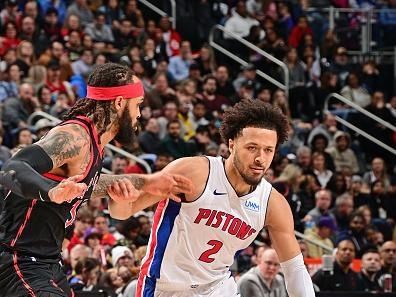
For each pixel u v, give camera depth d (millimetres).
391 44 21141
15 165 4645
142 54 17750
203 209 5496
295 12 20688
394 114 18797
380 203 15742
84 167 5016
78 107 5098
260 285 9234
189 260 5590
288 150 16625
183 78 18031
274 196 5684
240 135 5426
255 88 18250
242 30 19891
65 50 16938
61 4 18500
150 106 16188
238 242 5637
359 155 17297
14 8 17656
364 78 19938
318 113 18438
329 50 19938
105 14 18906
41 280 5055
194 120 16375
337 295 9016
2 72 15438
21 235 5070
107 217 13289
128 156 14023
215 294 5684
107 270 10109
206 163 5551
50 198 4480
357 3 21797
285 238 5738
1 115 14664
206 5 20141
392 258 11648
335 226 14062
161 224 5586
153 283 5648
